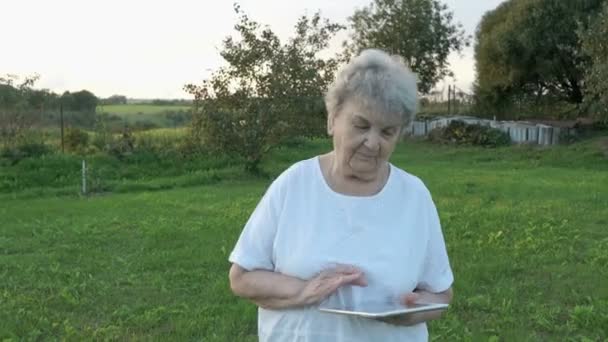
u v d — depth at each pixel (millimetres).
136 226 11094
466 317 6590
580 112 34469
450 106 42000
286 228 2543
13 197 16000
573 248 9281
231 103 19984
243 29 20031
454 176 18484
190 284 7715
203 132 20125
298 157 24547
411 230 2564
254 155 19984
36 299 7160
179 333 6172
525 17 34125
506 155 26109
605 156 24375
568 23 32656
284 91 19750
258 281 2547
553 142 28719
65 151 21562
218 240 9859
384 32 42969
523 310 6781
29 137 21531
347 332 2484
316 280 2461
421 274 2635
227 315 6586
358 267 2490
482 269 8117
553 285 7602
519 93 37719
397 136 2463
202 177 18969
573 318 6402
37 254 9320
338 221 2516
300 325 2518
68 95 23938
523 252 8938
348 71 2432
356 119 2398
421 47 43125
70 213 12766
